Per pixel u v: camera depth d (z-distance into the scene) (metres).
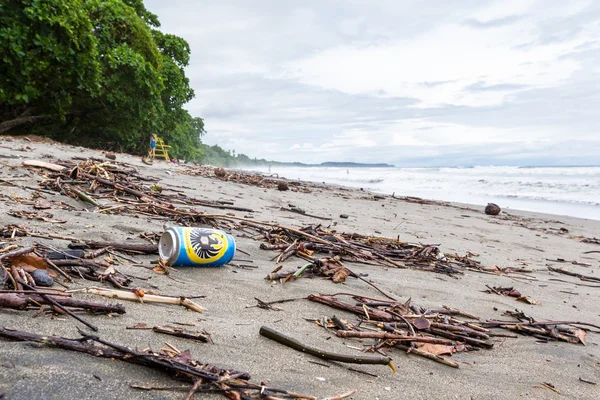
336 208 9.46
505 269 5.43
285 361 2.14
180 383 1.69
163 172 10.84
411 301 3.61
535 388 2.33
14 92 12.66
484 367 2.54
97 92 14.95
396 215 9.65
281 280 3.53
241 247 4.55
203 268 3.60
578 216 13.41
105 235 3.94
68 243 3.50
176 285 3.09
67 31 12.52
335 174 47.06
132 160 12.93
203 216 5.25
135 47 18.03
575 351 2.91
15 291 2.16
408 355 2.55
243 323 2.57
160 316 2.43
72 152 10.88
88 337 1.81
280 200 9.29
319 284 3.67
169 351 1.96
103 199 5.53
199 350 2.09
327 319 2.88
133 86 16.70
